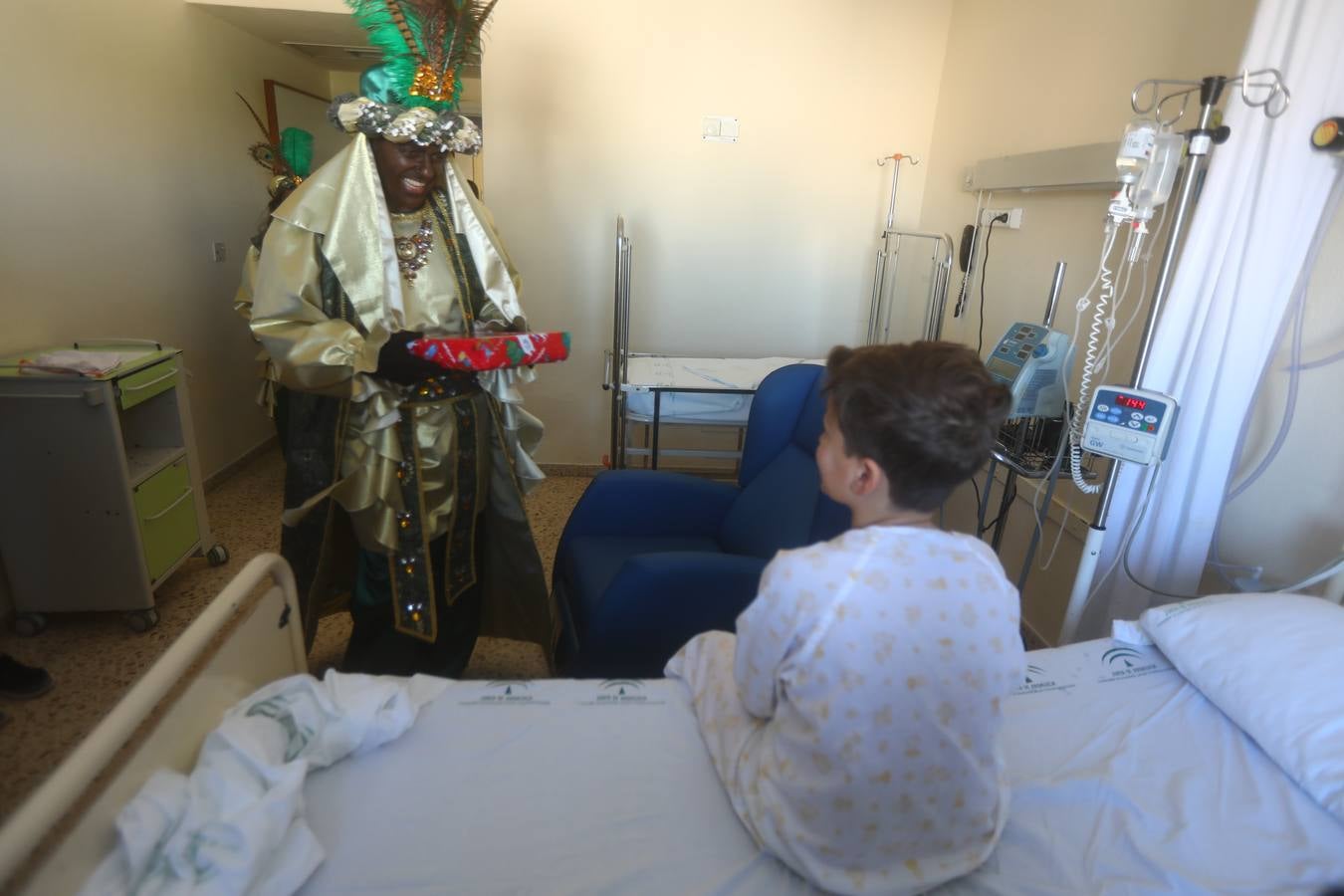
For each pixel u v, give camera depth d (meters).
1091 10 2.10
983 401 0.80
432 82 1.49
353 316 1.52
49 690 1.92
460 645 1.94
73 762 0.72
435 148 1.52
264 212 3.74
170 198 2.95
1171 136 1.43
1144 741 1.16
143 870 0.77
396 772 1.04
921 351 0.83
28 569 2.07
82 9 2.43
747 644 0.92
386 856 0.91
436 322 1.65
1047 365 1.74
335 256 1.47
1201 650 1.24
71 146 2.39
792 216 3.30
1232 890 0.91
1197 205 1.48
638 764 1.08
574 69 3.09
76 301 2.42
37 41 2.23
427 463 1.67
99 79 2.52
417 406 1.63
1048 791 1.04
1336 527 1.41
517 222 3.25
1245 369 1.46
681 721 1.17
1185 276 1.48
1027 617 2.33
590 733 1.14
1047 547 2.22
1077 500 2.09
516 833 0.96
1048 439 1.90
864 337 3.48
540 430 1.86
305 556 1.71
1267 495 1.56
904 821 0.87
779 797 0.92
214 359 3.31
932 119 3.20
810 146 3.22
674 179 3.24
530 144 3.16
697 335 3.46
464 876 0.89
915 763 0.84
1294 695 1.10
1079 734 1.17
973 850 0.92
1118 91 1.97
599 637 1.57
